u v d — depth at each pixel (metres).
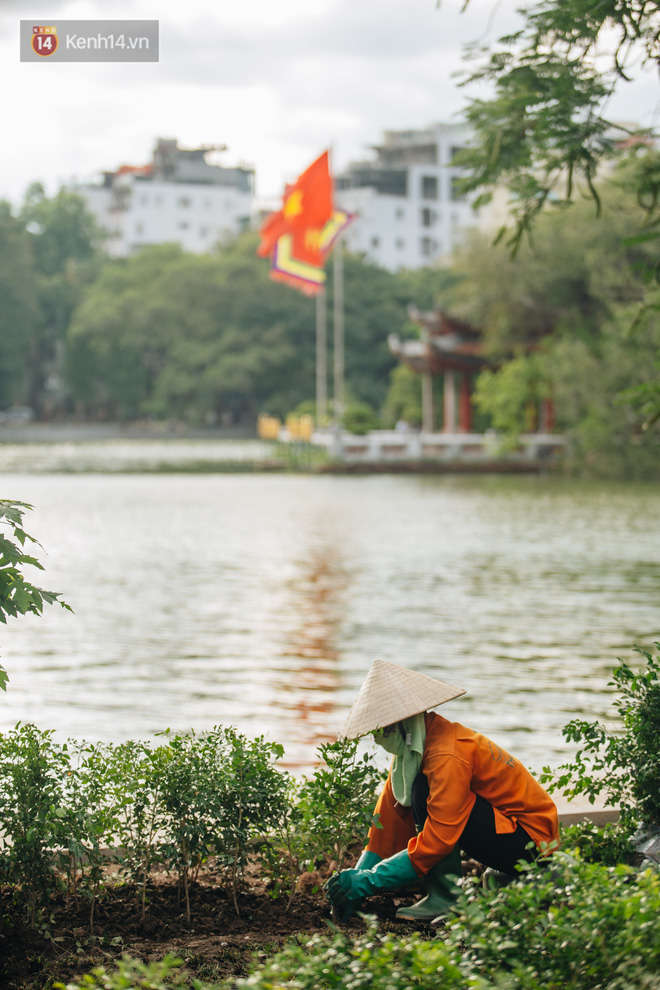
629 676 5.29
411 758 4.45
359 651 12.34
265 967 3.20
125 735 8.77
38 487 40.25
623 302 44.50
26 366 112.06
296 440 55.03
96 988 3.32
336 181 135.00
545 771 5.34
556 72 6.91
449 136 134.00
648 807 5.09
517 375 50.91
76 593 16.61
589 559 20.17
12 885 4.55
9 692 10.44
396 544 22.70
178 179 142.38
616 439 45.84
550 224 47.44
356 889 4.41
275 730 9.06
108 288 104.50
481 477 47.72
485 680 10.88
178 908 4.65
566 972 3.18
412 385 70.12
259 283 95.06
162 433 99.25
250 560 20.34
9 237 100.94
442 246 134.50
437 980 3.05
